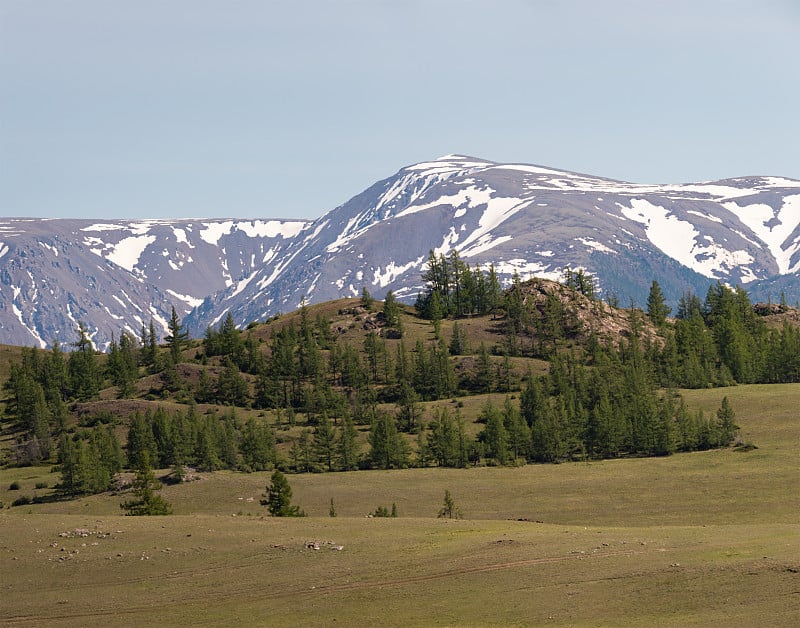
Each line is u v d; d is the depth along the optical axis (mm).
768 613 98625
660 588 107938
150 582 127688
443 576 120125
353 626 108750
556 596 109938
